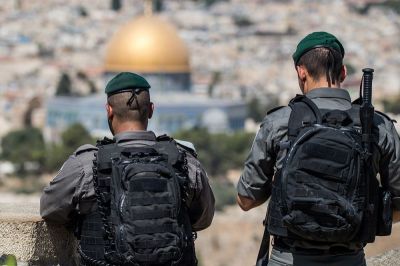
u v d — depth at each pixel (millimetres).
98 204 20109
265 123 20766
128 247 19250
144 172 19594
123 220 19344
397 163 20609
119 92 20875
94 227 20266
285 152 20234
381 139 20516
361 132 20234
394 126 21156
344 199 19500
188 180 20547
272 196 20406
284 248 20406
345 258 20203
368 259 27578
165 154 20359
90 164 20516
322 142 19656
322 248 20078
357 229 19750
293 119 20391
